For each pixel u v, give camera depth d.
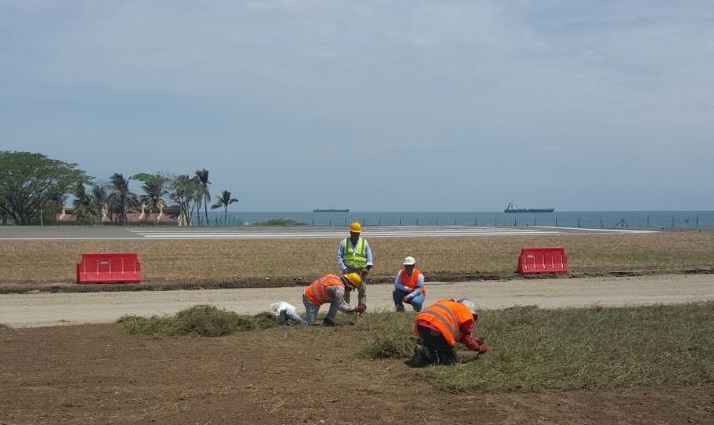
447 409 7.70
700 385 8.88
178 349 11.01
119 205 100.44
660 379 8.99
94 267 21.72
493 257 30.47
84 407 7.75
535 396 8.27
